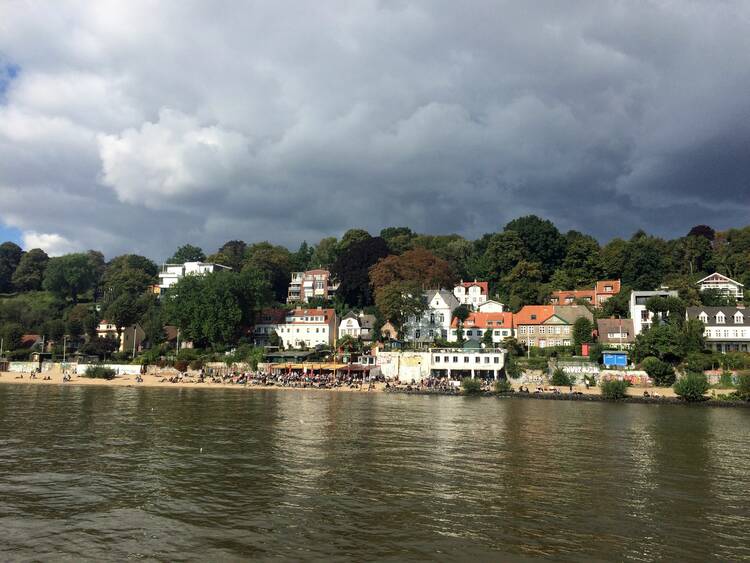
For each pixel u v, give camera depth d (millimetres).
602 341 122875
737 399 88562
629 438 54594
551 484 36844
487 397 98188
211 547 25562
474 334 137125
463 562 24234
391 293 134125
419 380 117062
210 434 54031
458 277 180875
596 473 40000
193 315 137000
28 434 53125
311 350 138250
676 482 37781
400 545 26016
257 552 25031
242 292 143125
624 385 94000
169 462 41906
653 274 160750
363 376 119562
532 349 122750
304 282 194250
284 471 39500
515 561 24422
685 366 102438
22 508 30812
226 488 35000
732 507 32312
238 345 142500
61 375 129625
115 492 33938
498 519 29781
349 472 39375
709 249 169625
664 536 27641
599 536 27516
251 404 80938
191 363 130250
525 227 181375
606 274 166375
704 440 53875
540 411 76500
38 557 24266
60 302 198875
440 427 60188
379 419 66000
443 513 30625
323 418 66375
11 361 141250
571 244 174250
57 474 38094
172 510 30672
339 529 28000
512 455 45812
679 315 117125
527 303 155250
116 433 54094
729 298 134125
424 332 141375
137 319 161750
